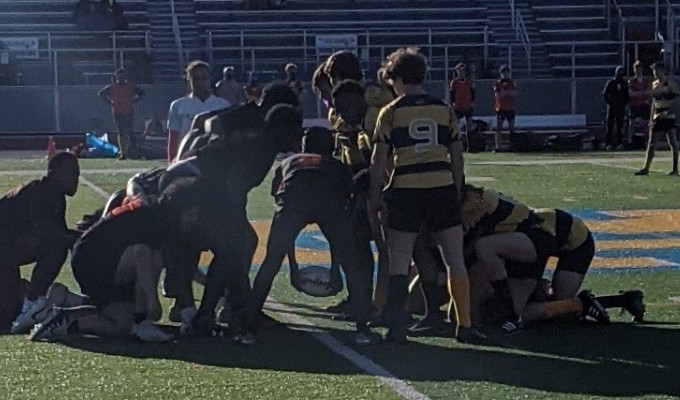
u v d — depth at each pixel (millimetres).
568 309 8836
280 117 8406
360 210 8648
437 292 8789
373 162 8078
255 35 40062
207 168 8430
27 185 8922
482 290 8781
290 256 9406
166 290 9094
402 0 42969
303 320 9336
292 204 8336
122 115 28984
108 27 39688
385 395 6973
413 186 7980
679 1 42500
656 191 19547
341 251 8438
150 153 29672
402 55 8062
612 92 31562
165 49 38469
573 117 35125
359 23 41844
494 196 8641
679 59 38156
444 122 8062
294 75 22953
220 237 8430
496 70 38875
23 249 8891
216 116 8516
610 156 28703
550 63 40188
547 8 42750
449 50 39625
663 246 13305
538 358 7906
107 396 6984
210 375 7508
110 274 8492
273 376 7477
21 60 37344
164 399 6910
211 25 40906
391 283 8227
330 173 8398
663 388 7113
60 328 8523
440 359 7914
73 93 34094
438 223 8102
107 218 8547
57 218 8945
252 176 8484
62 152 8953
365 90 8914
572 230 8875
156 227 8492
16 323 8844
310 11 42219
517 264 8695
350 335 8727
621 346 8242
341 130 9109
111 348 8305
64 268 11664
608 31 41875
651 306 9719
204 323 8570
